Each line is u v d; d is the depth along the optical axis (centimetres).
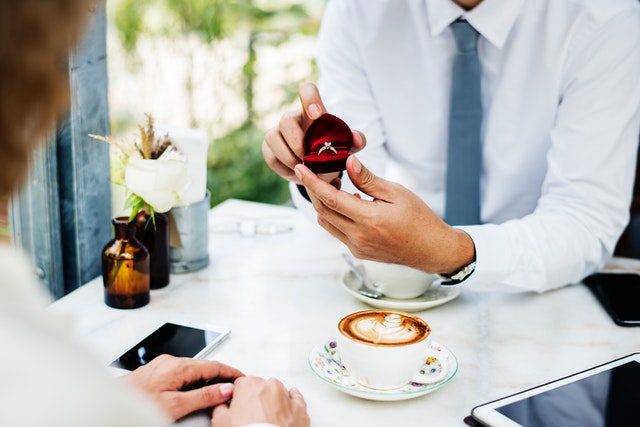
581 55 151
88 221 148
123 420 53
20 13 52
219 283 140
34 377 50
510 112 162
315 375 104
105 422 51
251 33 354
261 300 132
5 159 55
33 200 143
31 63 53
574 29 151
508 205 171
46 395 49
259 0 354
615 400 93
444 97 169
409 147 178
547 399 93
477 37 156
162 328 118
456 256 124
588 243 138
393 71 171
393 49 170
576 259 136
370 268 129
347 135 120
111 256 126
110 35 331
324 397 98
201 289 137
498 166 167
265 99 358
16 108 54
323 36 181
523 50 158
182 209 140
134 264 126
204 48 338
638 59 146
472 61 156
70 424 49
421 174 180
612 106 146
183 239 142
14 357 50
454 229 126
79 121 141
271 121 361
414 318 101
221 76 343
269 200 358
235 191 353
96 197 149
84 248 148
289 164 131
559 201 146
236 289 137
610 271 149
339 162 120
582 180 144
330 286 138
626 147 145
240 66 349
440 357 105
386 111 175
